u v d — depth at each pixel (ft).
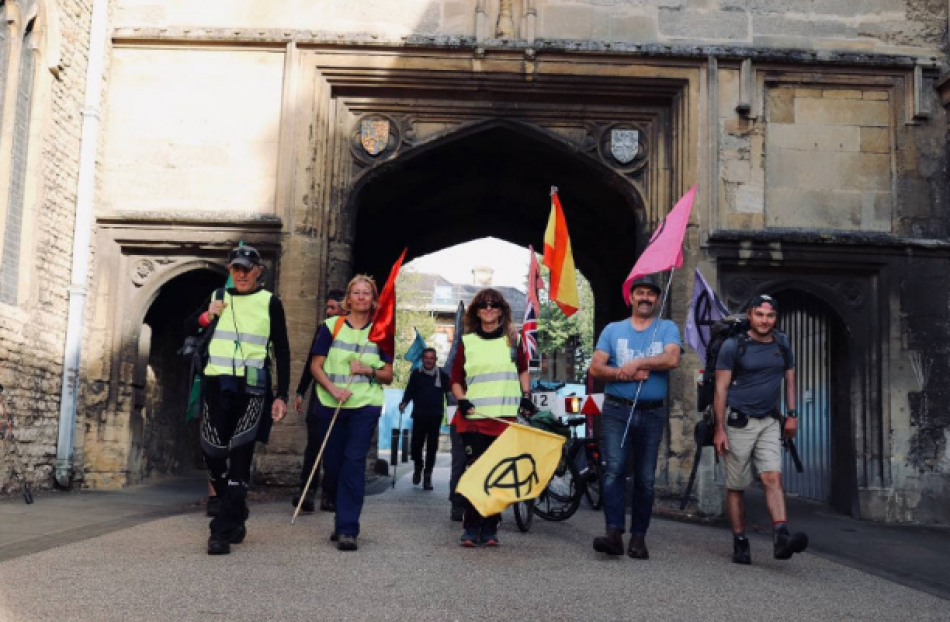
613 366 20.22
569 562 18.67
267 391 18.22
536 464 19.62
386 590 14.79
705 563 19.70
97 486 35.53
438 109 38.45
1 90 29.94
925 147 37.09
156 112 37.06
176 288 41.98
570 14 37.58
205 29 36.86
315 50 37.17
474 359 20.68
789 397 19.92
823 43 37.42
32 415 31.83
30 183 31.68
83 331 35.32
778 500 19.45
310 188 36.55
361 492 19.17
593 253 57.47
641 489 19.88
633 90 37.60
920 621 14.60
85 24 35.42
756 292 36.86
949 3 37.37
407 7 37.52
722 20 37.55
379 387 19.89
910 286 36.29
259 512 26.81
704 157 36.81
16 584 14.19
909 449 35.53
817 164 37.11
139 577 15.07
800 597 16.15
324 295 36.81
